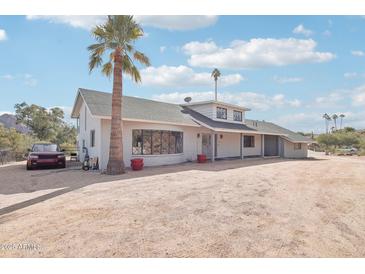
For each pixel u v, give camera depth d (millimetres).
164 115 18641
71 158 20875
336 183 10539
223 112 24734
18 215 6000
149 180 10625
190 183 9922
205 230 5133
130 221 5570
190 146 20641
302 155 34812
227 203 7078
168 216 5930
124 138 15688
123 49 13289
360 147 51719
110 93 18344
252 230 5203
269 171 14125
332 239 4914
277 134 29391
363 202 7543
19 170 15047
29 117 43938
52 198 7594
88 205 6773
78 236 4758
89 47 13133
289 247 4488
